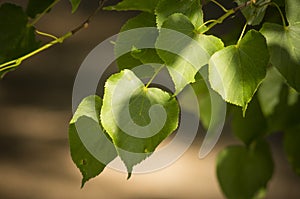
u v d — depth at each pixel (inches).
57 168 173.5
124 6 40.2
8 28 41.7
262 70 36.7
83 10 247.9
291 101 52.3
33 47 41.8
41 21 239.1
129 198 162.2
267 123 52.6
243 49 36.7
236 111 52.2
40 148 182.5
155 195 164.6
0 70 40.9
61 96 207.9
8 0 133.6
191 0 37.2
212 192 166.6
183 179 169.6
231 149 53.0
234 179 53.0
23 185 167.2
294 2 38.0
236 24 45.8
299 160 54.2
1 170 173.3
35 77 217.5
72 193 163.6
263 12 39.6
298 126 53.1
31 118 197.3
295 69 37.9
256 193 53.0
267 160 53.0
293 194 162.4
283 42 38.0
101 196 162.4
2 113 199.5
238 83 36.7
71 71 219.1
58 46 230.4
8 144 184.4
